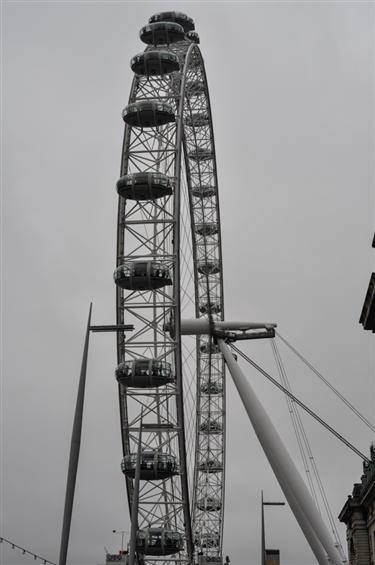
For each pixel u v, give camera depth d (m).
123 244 100.94
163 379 97.00
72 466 58.44
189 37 115.75
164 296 100.56
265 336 103.19
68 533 57.38
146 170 103.81
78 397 60.28
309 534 85.38
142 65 104.56
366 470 84.75
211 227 120.69
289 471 87.62
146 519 100.06
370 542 87.19
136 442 100.19
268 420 91.56
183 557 104.44
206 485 123.69
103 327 62.50
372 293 62.53
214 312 121.06
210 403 122.88
